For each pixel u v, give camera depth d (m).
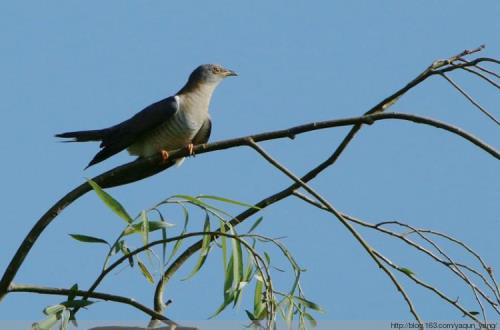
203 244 7.60
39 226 8.31
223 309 7.47
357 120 7.84
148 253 7.48
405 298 7.07
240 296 7.46
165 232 7.58
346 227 7.51
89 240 7.50
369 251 7.39
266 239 7.55
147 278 7.64
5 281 8.00
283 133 8.10
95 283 7.48
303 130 8.07
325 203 7.63
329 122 7.98
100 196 7.33
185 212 7.64
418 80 7.98
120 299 7.55
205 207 7.69
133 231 7.40
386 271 7.25
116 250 7.31
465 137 7.56
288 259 7.53
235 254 7.53
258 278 7.36
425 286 7.23
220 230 7.67
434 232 7.60
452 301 7.13
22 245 8.14
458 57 7.89
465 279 7.09
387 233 7.78
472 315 7.07
